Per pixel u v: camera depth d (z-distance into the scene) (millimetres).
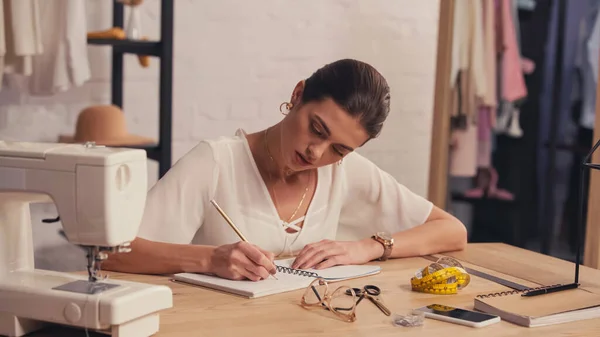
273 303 1616
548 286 1762
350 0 4160
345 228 2324
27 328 1400
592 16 4375
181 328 1435
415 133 4434
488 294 1683
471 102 4023
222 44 3871
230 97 3920
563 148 4355
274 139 2088
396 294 1729
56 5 3000
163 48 3168
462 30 3943
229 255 1761
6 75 3154
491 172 4359
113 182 1354
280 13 3988
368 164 2303
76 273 1729
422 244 2133
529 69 4355
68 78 3053
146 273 1838
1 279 1427
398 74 4348
